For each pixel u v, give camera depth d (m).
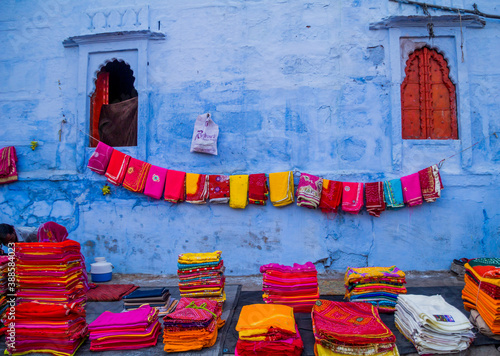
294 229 4.98
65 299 3.07
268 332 2.80
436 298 3.16
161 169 5.02
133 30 5.21
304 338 3.07
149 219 5.18
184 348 2.89
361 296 3.59
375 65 5.05
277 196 4.83
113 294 4.12
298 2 5.16
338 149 5.04
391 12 5.06
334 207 4.75
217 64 5.23
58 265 3.07
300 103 5.11
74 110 5.42
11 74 5.55
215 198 4.93
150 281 4.82
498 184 4.88
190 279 3.62
